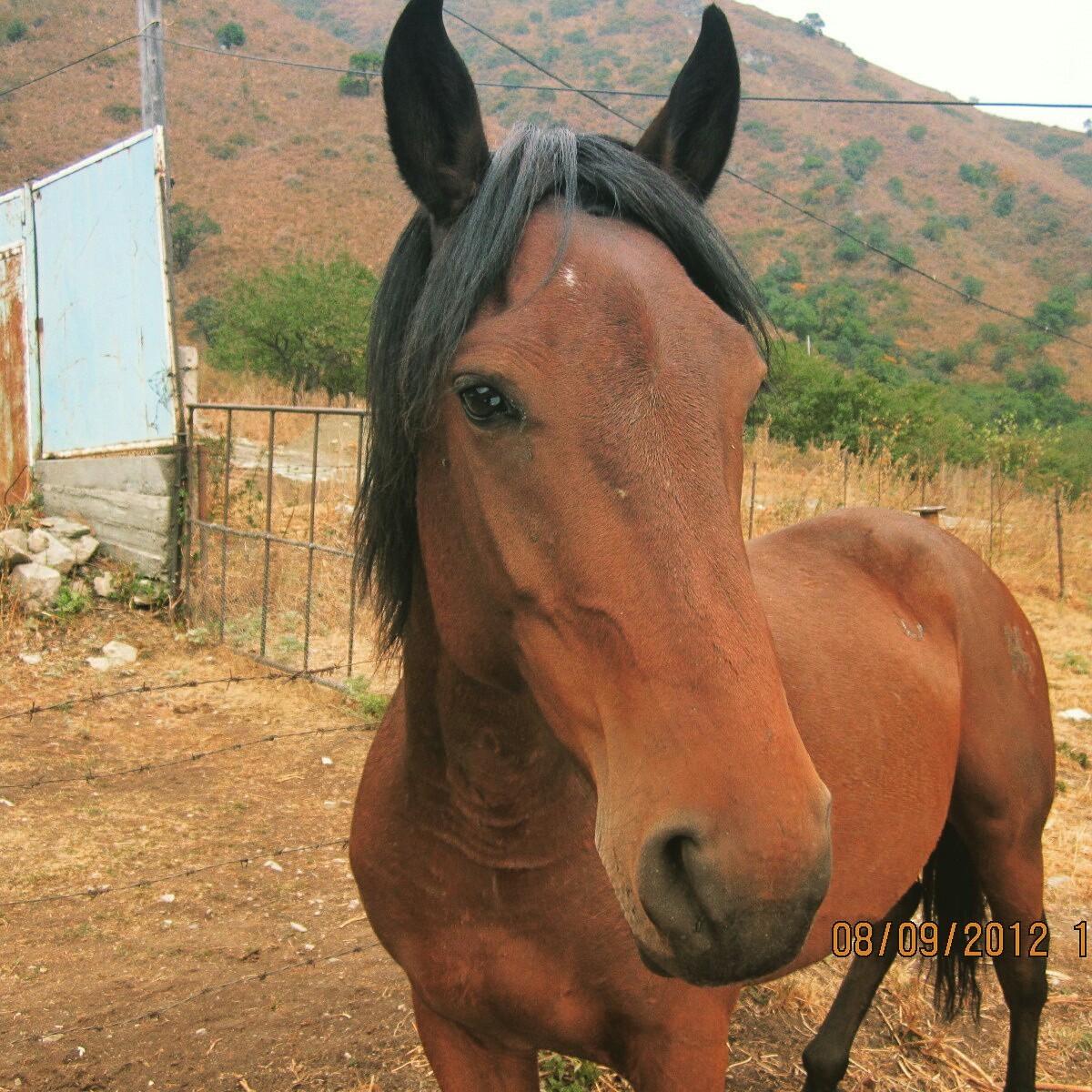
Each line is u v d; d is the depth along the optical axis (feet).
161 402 22.74
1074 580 33.04
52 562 22.74
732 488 3.99
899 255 248.73
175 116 206.18
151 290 22.43
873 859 6.95
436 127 4.82
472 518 4.32
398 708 6.33
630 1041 5.44
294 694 18.97
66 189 24.61
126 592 22.82
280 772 15.83
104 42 226.17
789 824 3.33
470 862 5.27
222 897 11.86
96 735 16.75
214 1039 9.17
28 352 26.66
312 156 199.00
